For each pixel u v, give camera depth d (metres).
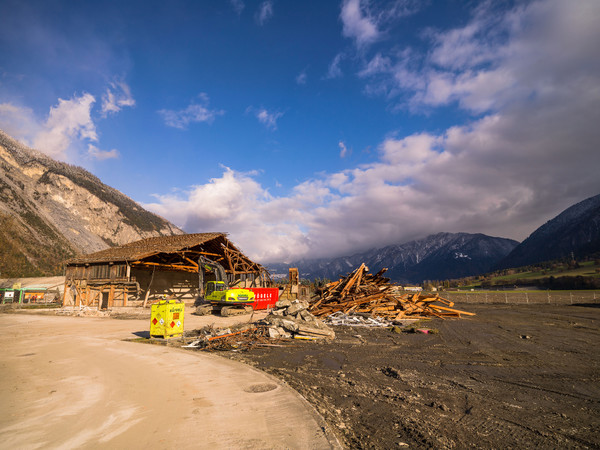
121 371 7.66
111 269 27.86
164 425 4.56
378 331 17.03
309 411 5.16
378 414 5.64
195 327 16.53
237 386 6.50
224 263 38.34
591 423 5.41
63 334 14.23
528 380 8.04
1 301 41.53
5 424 4.60
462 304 43.03
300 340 13.71
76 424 4.61
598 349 12.20
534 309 33.28
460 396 6.75
